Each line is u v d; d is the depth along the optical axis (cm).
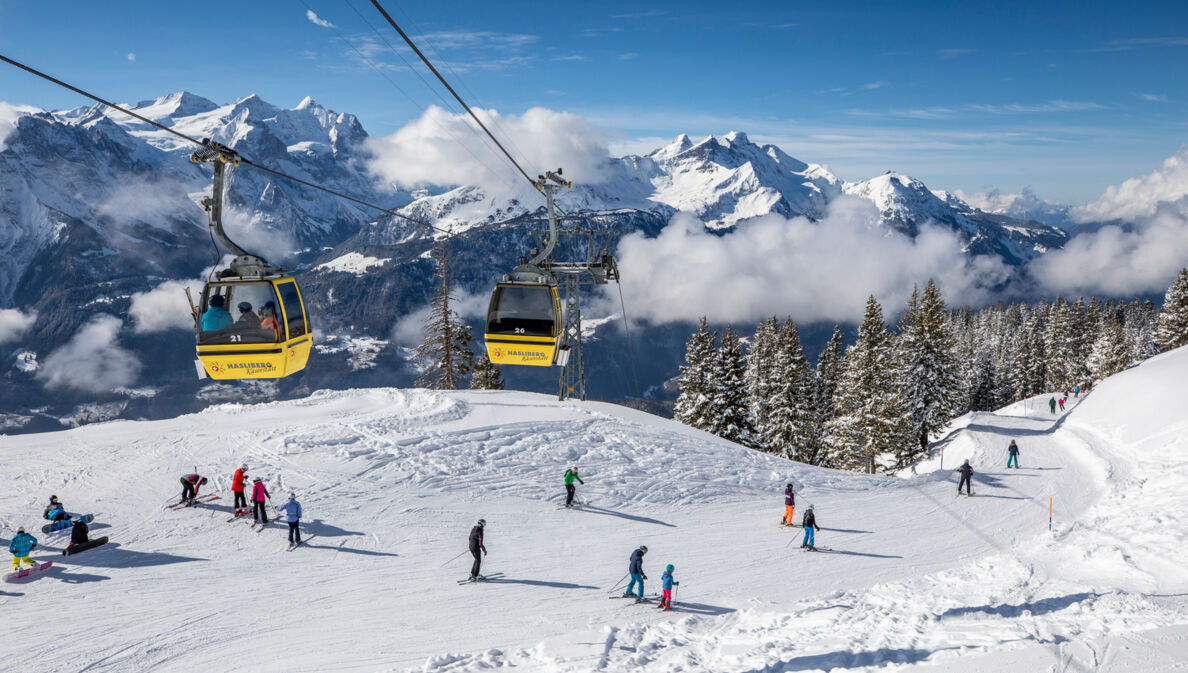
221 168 1427
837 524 2930
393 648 1638
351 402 4212
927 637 1363
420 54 984
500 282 2384
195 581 2008
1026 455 4825
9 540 2186
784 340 7444
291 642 1669
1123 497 3341
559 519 2739
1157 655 1111
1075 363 11169
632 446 3634
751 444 6341
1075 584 1886
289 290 1505
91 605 1830
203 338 1445
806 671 1239
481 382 6512
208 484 2727
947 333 6906
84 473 2805
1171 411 4691
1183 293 8550
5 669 1505
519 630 1758
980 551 2603
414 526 2525
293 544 2289
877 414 6944
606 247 3841
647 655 1494
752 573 2277
